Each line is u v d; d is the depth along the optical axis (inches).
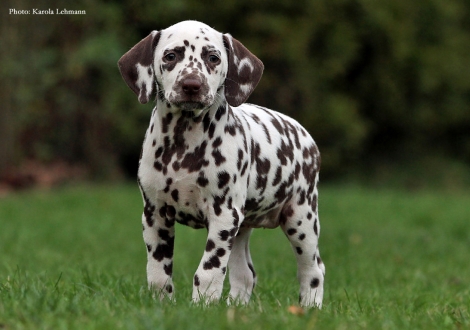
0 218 633.6
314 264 296.0
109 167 992.9
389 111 1228.5
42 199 746.2
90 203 729.6
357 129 1122.7
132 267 420.8
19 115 924.0
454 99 1272.1
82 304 234.2
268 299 296.7
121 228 607.2
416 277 409.1
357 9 1146.7
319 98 1119.0
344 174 1195.3
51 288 275.4
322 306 281.4
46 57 896.3
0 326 209.0
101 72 943.0
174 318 211.0
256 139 272.1
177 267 416.5
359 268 433.4
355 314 255.1
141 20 996.6
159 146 255.8
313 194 298.7
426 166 1247.5
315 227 297.0
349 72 1197.1
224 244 256.5
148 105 960.9
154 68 257.8
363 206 775.7
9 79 898.7
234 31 1078.4
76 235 566.6
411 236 595.2
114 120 969.5
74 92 956.0
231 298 269.7
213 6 1054.4
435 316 259.9
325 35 1128.2
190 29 254.4
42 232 572.1
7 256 459.2
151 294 255.4
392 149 1282.0
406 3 1205.7
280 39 1072.2
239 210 260.4
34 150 969.5
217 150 255.0
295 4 1099.3
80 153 986.7
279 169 279.3
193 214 261.0
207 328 205.3
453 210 766.5
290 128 293.0
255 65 266.1
